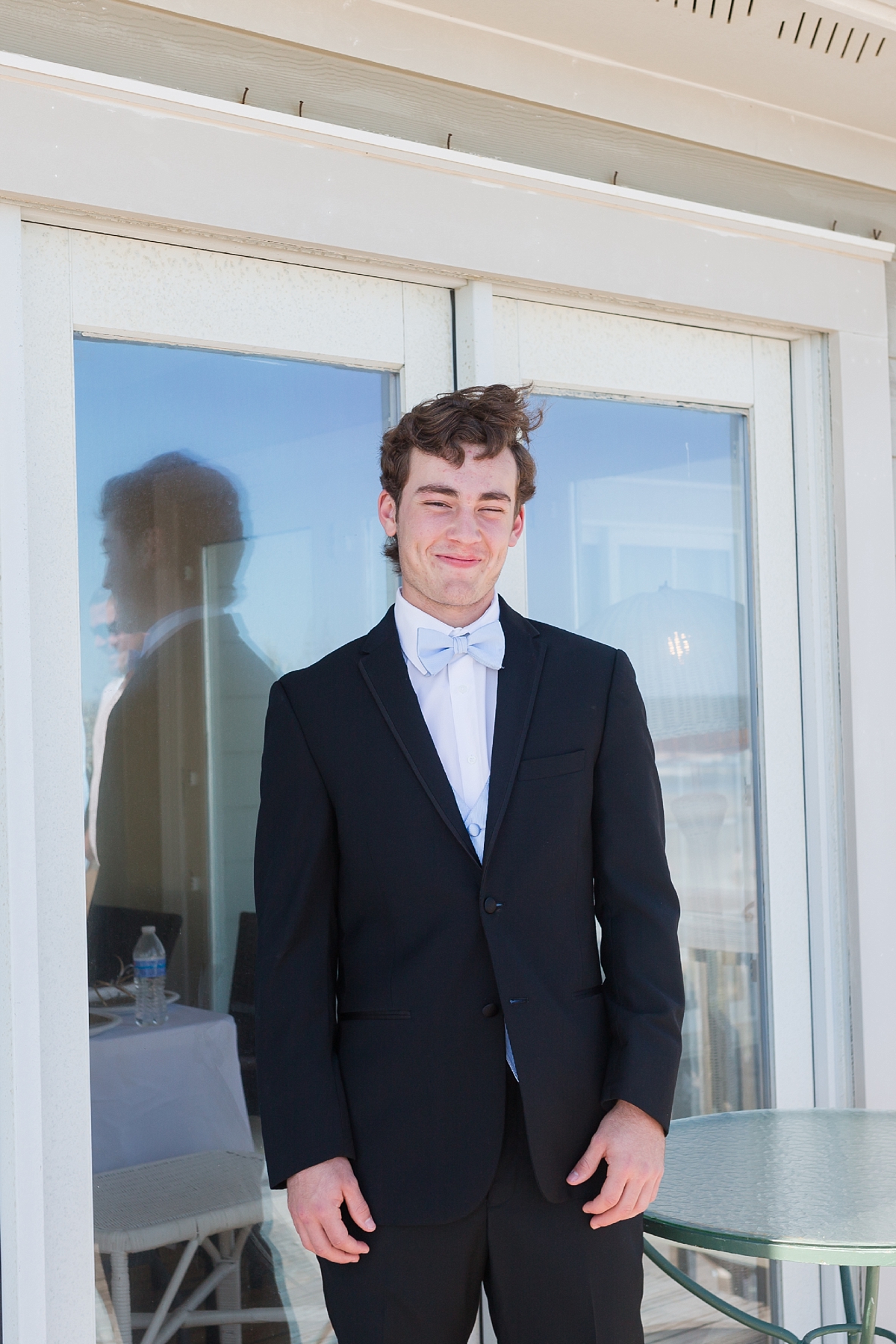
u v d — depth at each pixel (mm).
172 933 1810
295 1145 1364
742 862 2402
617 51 2102
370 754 1444
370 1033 1408
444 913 1401
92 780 1752
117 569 1777
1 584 1605
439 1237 1358
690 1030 2332
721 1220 1539
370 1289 1356
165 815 1809
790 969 2416
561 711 1482
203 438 1853
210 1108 1829
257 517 1897
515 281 2037
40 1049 1646
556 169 2094
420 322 2021
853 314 2434
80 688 1709
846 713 2412
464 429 1479
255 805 1888
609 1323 1381
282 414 1924
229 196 1746
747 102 2299
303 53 1841
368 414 2006
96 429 1766
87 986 1715
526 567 2150
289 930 1425
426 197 1919
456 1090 1376
